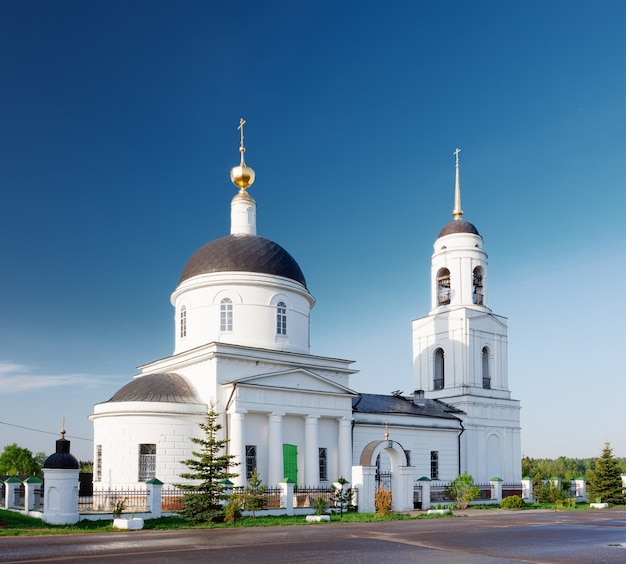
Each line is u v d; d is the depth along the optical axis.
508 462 59.06
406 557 19.78
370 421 50.12
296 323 48.81
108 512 33.81
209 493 33.59
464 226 61.34
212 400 41.69
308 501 40.31
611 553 20.92
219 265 47.50
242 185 52.88
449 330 59.59
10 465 86.00
